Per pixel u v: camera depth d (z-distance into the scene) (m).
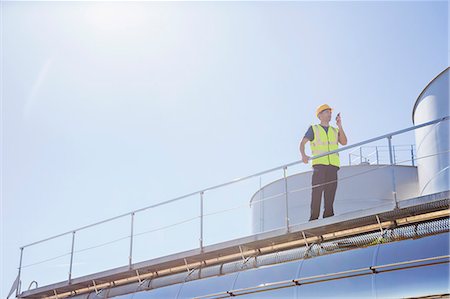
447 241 9.38
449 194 9.66
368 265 9.88
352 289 9.91
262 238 12.05
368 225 11.08
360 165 16.55
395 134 10.84
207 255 13.27
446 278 8.98
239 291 11.62
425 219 10.48
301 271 10.86
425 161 13.60
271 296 11.02
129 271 14.77
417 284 9.20
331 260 10.58
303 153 12.32
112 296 15.19
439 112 13.39
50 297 17.45
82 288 16.56
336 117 13.05
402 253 9.66
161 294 13.29
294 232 11.57
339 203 16.31
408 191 16.30
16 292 17.39
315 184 12.69
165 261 13.84
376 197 16.19
